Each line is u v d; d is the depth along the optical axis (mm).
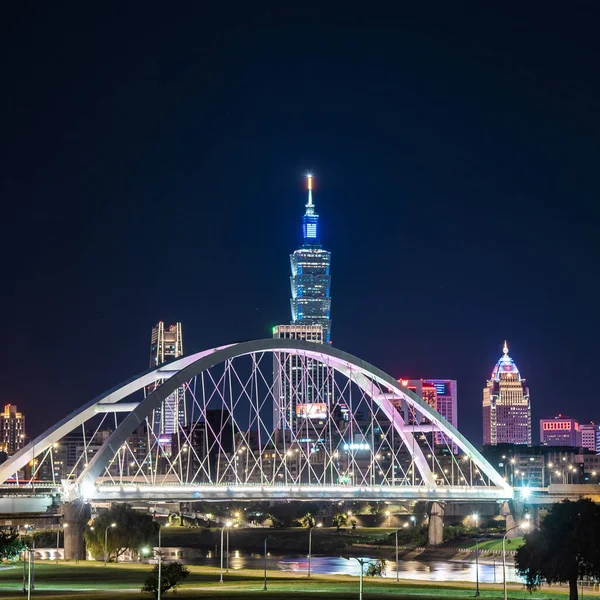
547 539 122375
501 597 129250
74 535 178250
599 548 120000
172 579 118875
